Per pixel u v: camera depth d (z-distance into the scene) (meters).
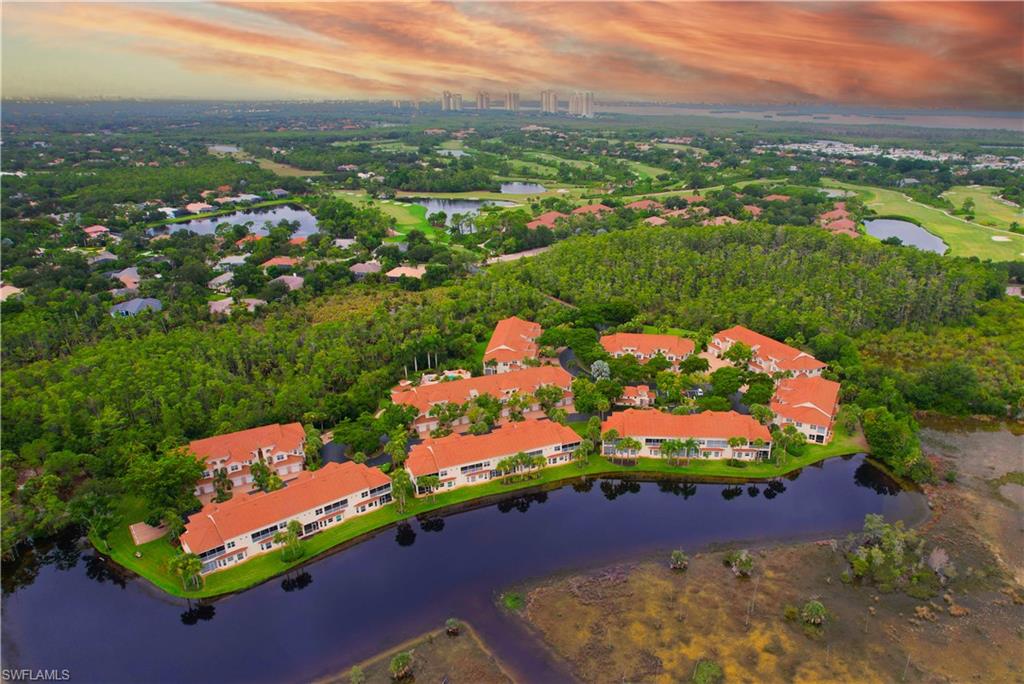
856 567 108.88
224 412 150.38
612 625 99.81
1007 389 162.88
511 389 165.00
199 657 96.62
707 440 141.88
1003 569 110.69
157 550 118.12
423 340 186.62
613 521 125.62
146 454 133.75
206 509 119.44
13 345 193.75
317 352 184.25
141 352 181.38
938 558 109.69
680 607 102.81
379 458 145.00
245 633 100.81
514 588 108.38
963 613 100.81
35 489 125.88
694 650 94.81
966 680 89.38
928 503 129.00
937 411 163.62
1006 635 96.88
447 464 132.50
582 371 184.88
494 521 126.88
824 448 147.25
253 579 110.81
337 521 124.50
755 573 110.00
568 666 92.88
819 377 169.12
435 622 101.81
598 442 147.12
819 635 96.69
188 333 199.75
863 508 127.94
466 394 162.75
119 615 105.38
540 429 142.88
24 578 115.50
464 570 113.19
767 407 155.62
